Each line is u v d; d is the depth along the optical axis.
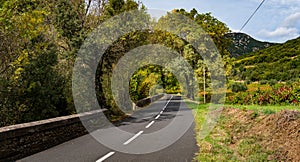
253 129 10.77
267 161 7.04
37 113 15.26
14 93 14.56
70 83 18.52
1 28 14.55
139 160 7.76
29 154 8.54
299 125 8.54
